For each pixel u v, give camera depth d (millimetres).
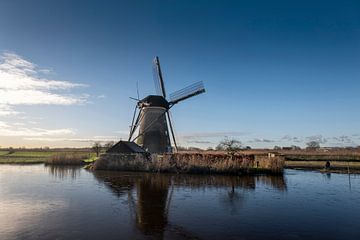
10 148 145750
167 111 59125
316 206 22359
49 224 17578
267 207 22047
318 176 40875
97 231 16281
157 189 29750
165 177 39531
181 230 16562
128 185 32469
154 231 16344
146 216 19406
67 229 16625
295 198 25266
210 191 28625
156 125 56250
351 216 19562
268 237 15516
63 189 30000
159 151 55531
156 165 46531
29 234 15742
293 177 39625
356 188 30500
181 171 44312
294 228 17031
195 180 36406
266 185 32406
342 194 27219
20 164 68875
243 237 15500
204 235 15758
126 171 48031
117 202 23625
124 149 51719
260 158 46188
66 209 21281
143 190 29156
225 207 21984
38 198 25281
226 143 53719
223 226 17344
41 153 104062
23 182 35500
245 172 42406
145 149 55344
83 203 23281
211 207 22000
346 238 15422
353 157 65875
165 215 19703
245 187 31078
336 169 49375
